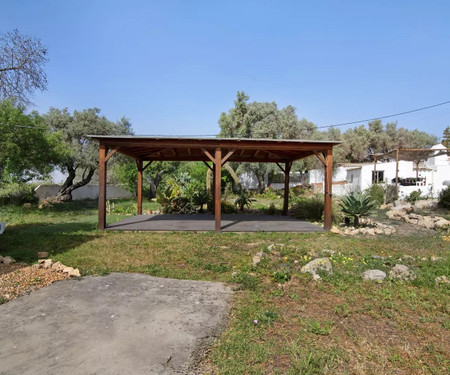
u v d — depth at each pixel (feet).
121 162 70.03
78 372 7.89
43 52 33.35
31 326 10.36
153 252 20.98
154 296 13.17
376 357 8.73
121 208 51.21
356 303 12.46
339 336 9.89
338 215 38.04
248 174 99.30
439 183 71.51
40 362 8.30
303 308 11.88
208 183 60.59
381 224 34.19
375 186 58.90
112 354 8.76
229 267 17.69
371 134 132.46
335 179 99.09
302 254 19.51
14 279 14.87
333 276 15.40
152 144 28.94
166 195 49.83
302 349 9.01
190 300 12.75
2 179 48.98
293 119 92.43
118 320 10.89
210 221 36.27
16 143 44.96
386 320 11.04
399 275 15.53
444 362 8.52
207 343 9.43
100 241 24.26
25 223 35.65
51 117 59.93
